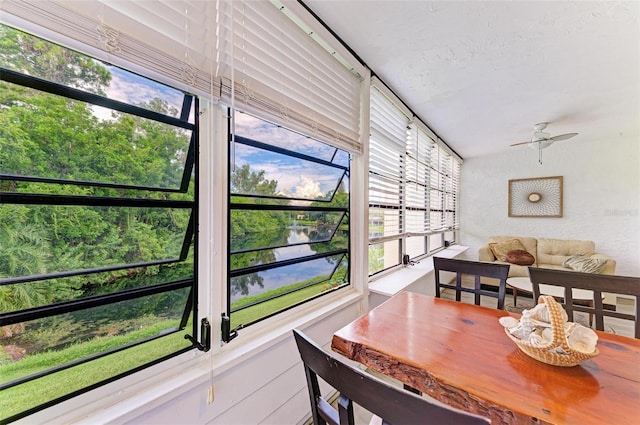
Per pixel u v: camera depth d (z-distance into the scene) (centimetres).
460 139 395
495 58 186
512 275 381
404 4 137
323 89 159
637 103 262
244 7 113
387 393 49
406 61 190
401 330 115
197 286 106
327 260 178
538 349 87
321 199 172
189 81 94
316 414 68
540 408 70
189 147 104
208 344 107
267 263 137
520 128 342
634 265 386
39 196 72
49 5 65
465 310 138
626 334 280
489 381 81
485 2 136
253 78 117
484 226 502
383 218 255
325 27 152
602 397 74
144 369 92
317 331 156
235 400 112
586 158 418
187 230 104
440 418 44
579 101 258
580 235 422
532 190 457
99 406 81
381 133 239
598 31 157
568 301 140
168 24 89
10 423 69
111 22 76
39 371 73
